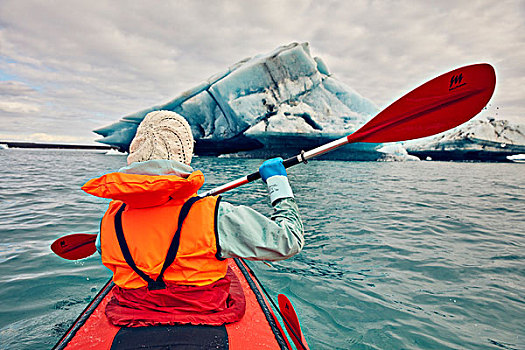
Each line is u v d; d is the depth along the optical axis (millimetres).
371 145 19422
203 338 734
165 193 656
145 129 730
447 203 5305
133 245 701
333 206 4727
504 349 1430
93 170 11219
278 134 18984
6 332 1497
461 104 1148
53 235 3105
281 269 2289
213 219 678
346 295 1909
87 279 2062
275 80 19672
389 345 1450
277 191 776
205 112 21266
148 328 750
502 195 6402
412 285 2057
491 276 2209
